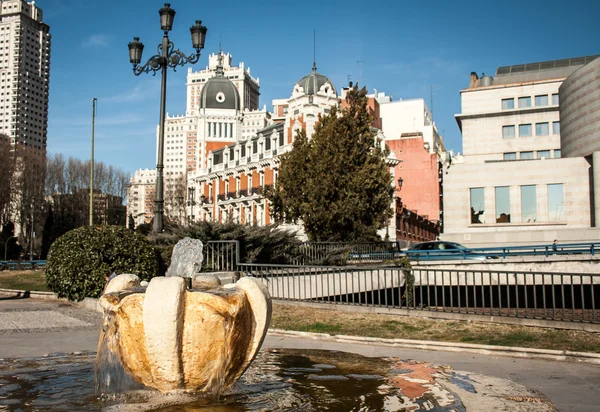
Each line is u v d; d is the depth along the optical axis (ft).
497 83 229.66
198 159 281.74
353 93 89.40
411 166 229.86
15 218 248.73
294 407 17.54
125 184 294.25
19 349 29.50
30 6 408.67
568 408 18.49
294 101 176.04
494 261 71.61
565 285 75.66
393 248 86.22
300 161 92.58
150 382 18.48
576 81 143.13
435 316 40.22
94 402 18.02
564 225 135.23
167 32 60.49
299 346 31.55
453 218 144.25
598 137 133.39
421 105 292.20
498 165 142.20
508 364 26.84
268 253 62.03
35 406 17.57
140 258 52.49
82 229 52.95
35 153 238.68
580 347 29.68
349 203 82.12
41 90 410.11
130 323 18.16
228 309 18.11
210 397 18.39
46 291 59.11
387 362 26.09
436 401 18.35
